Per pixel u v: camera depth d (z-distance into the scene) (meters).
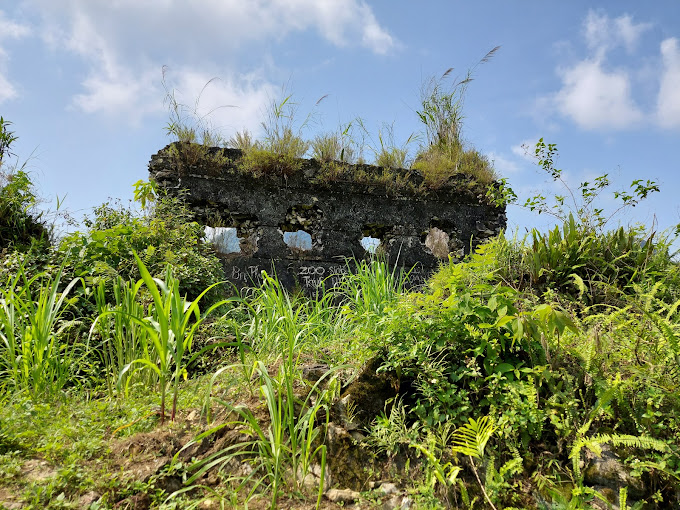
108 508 2.44
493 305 3.03
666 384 2.75
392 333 3.32
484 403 2.92
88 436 2.92
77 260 5.37
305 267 8.55
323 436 2.92
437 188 9.41
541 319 2.85
